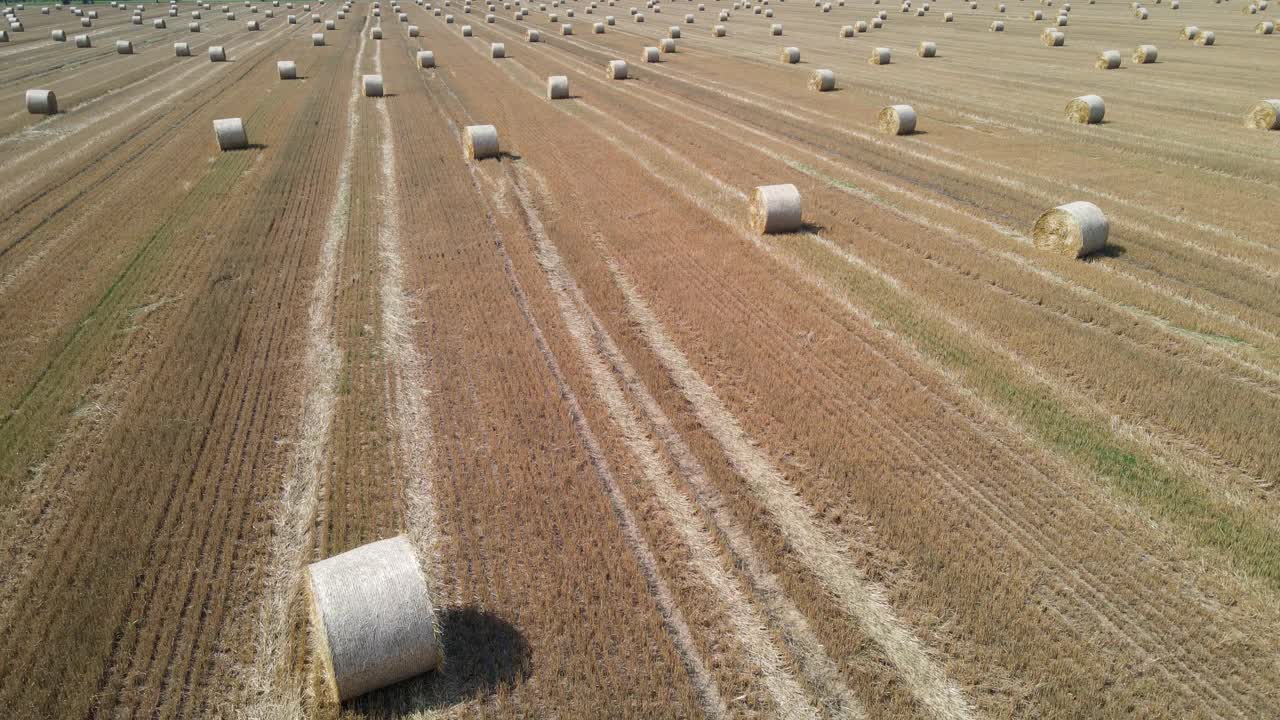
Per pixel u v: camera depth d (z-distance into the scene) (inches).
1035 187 862.5
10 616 324.8
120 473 412.5
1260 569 337.1
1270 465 399.5
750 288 628.4
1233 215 757.9
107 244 734.5
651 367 515.2
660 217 798.5
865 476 404.2
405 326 577.0
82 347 544.7
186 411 468.8
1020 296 612.7
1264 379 482.3
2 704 286.0
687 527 374.6
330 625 273.6
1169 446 421.4
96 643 312.0
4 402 479.2
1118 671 293.7
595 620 320.2
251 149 1086.4
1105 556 347.6
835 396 478.3
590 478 406.6
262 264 688.4
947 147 1045.8
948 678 294.4
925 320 568.4
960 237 730.8
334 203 855.7
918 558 348.8
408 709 286.8
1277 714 276.4
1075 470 403.9
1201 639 307.4
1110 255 676.7
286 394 488.7
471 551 358.0
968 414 456.1
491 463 420.2
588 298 619.8
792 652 307.3
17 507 390.0
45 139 1167.0
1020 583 332.8
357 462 422.6
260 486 404.5
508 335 560.7
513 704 286.5
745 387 492.7
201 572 349.1
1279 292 596.7
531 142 1120.8
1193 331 545.3
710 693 291.6
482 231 765.3
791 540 364.5
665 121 1243.8
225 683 297.1
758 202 743.7
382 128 1222.9
